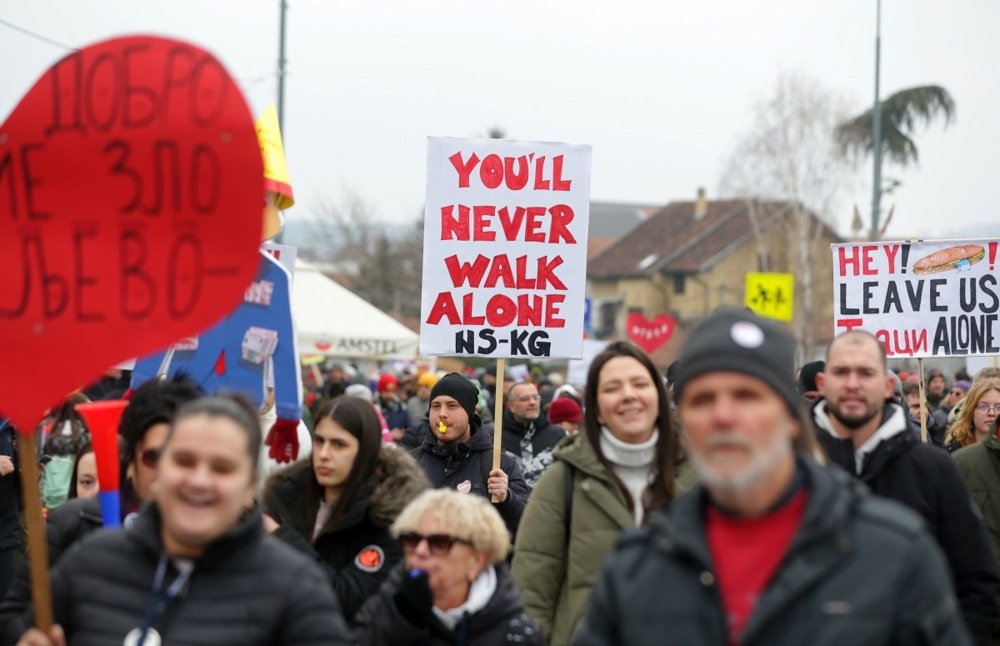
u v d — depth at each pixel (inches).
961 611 306.3
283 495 315.6
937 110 1850.4
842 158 2790.4
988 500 390.6
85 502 277.3
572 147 427.2
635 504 297.7
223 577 197.0
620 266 3905.0
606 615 177.6
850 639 161.3
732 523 173.5
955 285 517.0
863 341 310.8
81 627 198.7
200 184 212.2
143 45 214.5
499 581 269.6
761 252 3065.9
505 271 426.0
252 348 327.3
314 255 4062.5
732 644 166.9
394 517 301.1
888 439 309.1
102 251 215.2
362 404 309.9
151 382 272.4
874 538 166.6
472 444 446.9
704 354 174.6
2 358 215.3
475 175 426.9
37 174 217.6
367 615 267.6
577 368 1477.6
